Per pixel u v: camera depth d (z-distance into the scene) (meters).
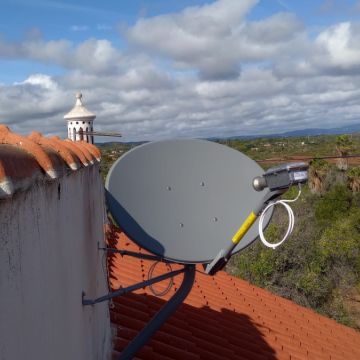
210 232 3.19
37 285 1.47
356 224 21.14
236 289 8.46
